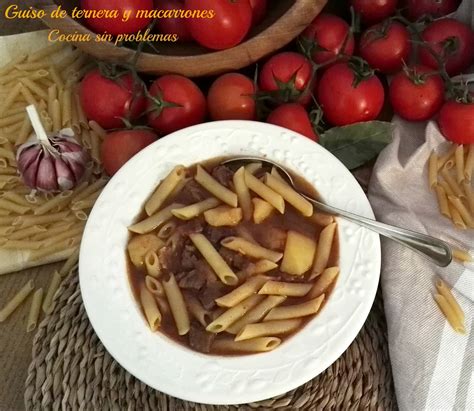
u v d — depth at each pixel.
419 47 0.43
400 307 0.35
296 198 0.35
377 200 0.39
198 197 0.36
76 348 0.35
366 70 0.40
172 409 0.33
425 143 0.40
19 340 0.37
